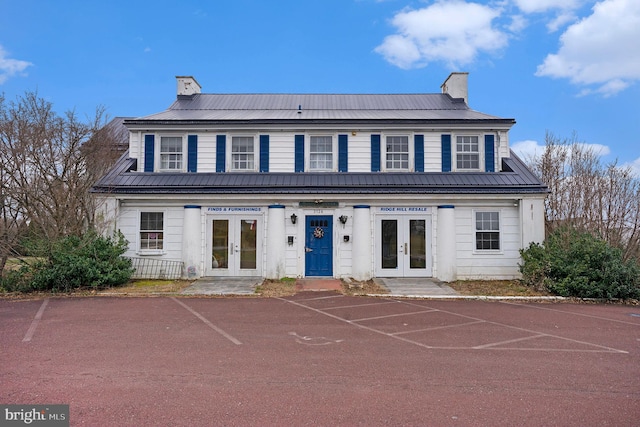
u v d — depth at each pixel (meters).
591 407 5.27
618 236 19.66
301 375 6.31
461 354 7.51
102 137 20.12
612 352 7.75
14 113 17.28
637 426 4.77
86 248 15.02
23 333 8.73
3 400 5.29
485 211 17.23
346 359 7.13
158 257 17.12
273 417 4.90
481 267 17.05
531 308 12.28
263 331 9.09
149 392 5.58
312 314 11.04
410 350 7.73
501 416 4.99
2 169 16.86
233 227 17.31
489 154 18.47
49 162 17.59
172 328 9.27
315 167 18.48
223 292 14.12
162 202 17.17
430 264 17.17
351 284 15.98
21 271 14.23
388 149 18.59
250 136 18.56
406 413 5.05
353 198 16.92
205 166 18.38
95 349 7.55
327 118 18.47
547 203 23.61
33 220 16.53
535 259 15.60
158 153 18.39
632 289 13.59
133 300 12.90
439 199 16.94
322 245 17.22
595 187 21.34
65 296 13.49
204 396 5.47
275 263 16.86
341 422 4.79
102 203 16.80
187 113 20.03
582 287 13.68
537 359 7.25
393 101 22.47
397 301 13.18
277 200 17.06
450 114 19.95
